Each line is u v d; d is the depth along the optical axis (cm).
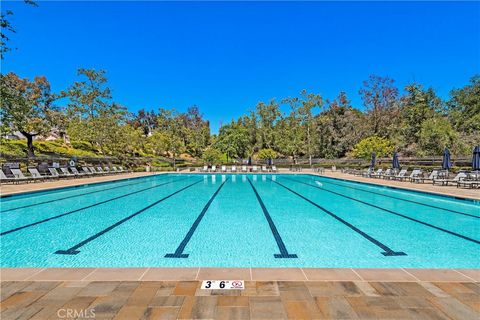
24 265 390
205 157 3303
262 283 273
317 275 292
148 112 7356
